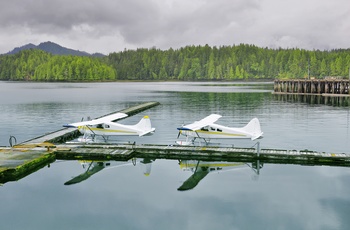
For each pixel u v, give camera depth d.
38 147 24.52
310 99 72.62
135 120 43.34
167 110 53.44
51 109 56.28
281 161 22.28
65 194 16.91
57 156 23.62
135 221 13.84
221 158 23.14
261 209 14.91
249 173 20.14
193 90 116.69
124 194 16.86
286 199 16.03
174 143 28.98
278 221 13.69
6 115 48.28
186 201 15.91
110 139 30.84
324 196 16.34
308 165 21.73
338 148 26.92
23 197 16.55
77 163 22.58
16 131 35.69
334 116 44.91
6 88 139.38
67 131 31.97
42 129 36.84
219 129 26.70
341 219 13.85
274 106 58.00
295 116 45.06
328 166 21.45
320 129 35.22
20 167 19.55
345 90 83.44
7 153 22.70
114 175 19.95
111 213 14.62
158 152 23.89
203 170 20.91
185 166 21.81
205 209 14.96
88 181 18.88
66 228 13.27
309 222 13.59
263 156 22.50
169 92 105.75
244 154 22.77
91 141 29.41
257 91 105.88
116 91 115.25
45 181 18.89
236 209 14.91
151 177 19.55
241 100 71.00
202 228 13.17
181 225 13.44
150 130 29.38
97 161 23.11
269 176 19.48
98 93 102.88
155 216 14.29
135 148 24.17
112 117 34.00
